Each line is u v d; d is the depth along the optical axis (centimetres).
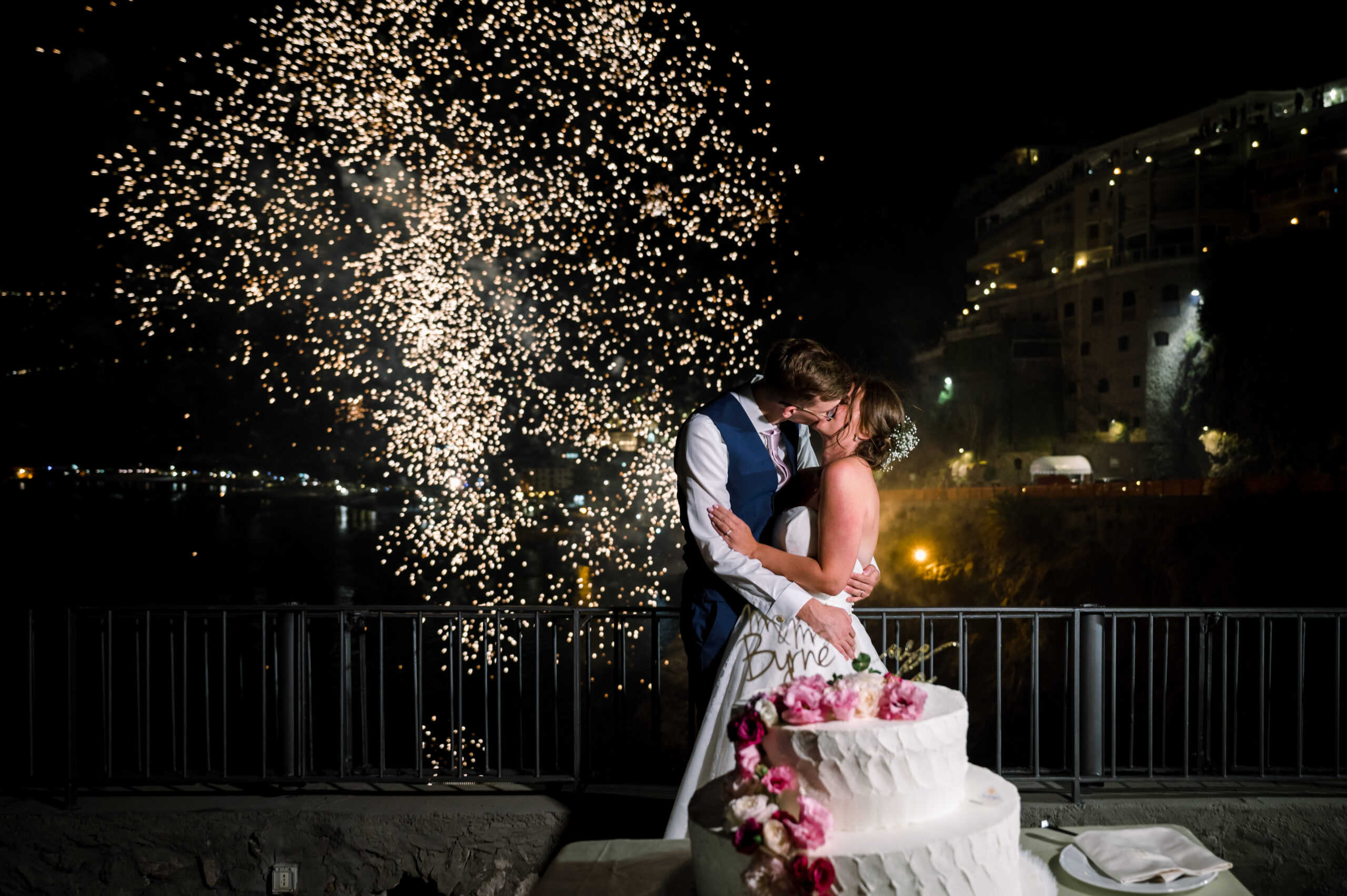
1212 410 3322
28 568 5731
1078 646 419
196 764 913
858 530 288
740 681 295
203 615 432
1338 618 421
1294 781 422
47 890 407
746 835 160
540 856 405
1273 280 3108
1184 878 203
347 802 418
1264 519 2405
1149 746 429
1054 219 5047
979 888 169
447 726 1783
